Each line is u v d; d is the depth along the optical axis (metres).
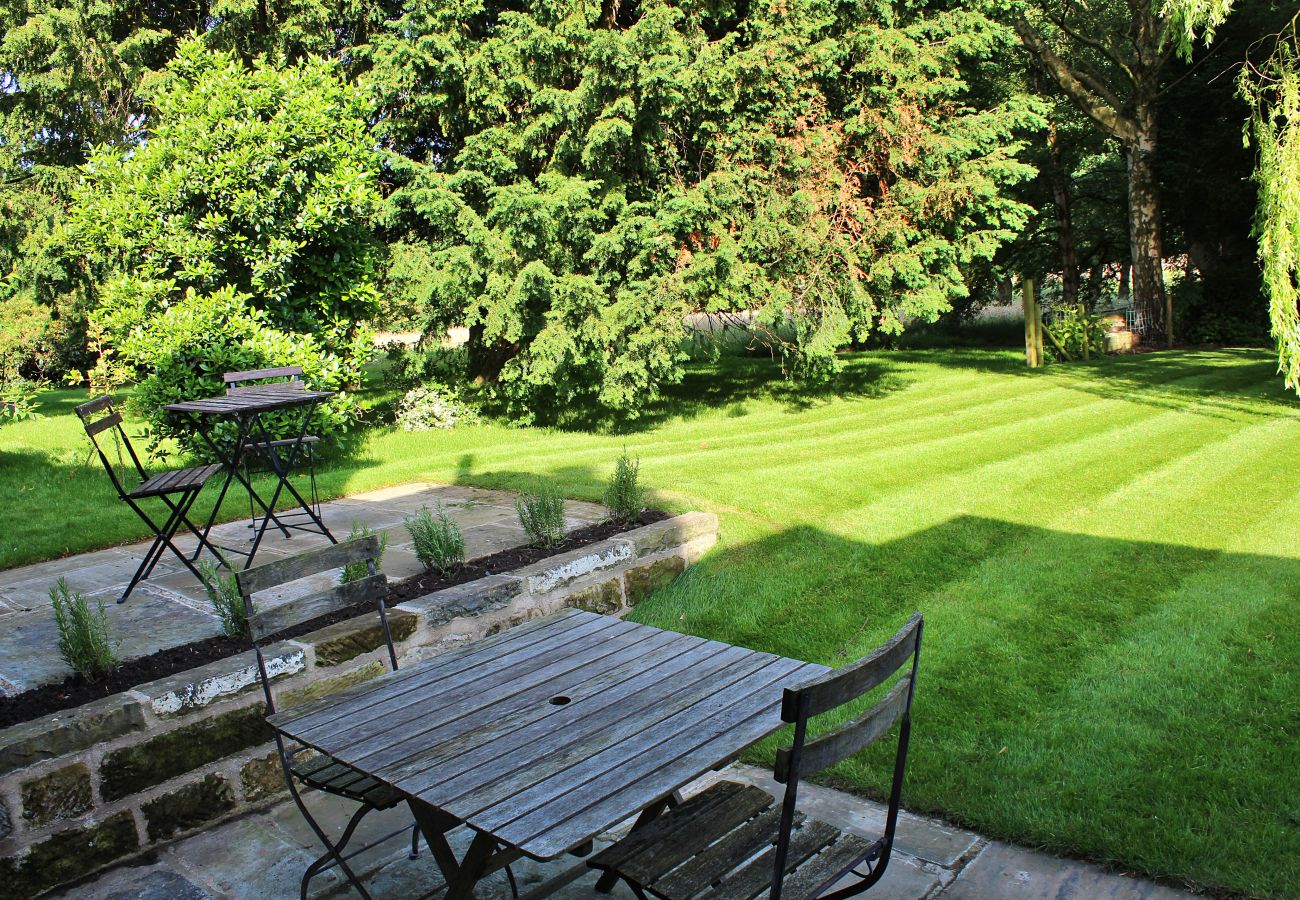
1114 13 19.14
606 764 2.38
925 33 12.23
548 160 11.86
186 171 9.81
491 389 13.95
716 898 2.29
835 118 12.31
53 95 16.69
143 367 9.95
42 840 3.22
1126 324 19.59
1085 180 24.00
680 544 6.12
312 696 4.05
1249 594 5.16
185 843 3.54
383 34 11.62
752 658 3.10
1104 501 7.20
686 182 12.14
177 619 4.79
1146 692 4.18
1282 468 7.85
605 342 11.19
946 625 5.06
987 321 27.41
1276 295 9.30
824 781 3.72
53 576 5.88
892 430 10.80
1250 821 3.21
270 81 10.21
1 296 18.34
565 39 10.87
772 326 12.38
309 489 8.34
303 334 10.37
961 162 11.96
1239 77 10.05
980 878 3.05
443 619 4.62
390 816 3.69
